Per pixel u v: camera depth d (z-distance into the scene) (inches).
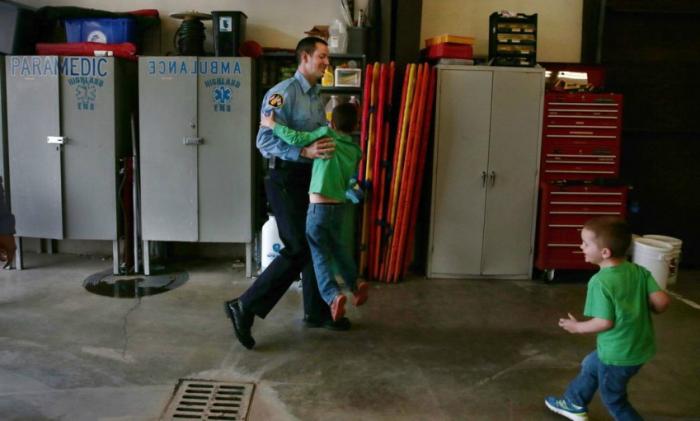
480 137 176.1
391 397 107.6
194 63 170.6
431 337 136.2
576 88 183.2
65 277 175.2
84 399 103.8
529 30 176.4
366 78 171.3
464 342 133.6
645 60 195.0
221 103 172.1
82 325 138.0
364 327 141.1
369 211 176.9
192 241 178.4
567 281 182.7
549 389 112.0
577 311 155.9
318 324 139.9
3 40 174.1
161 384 110.0
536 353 128.4
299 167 123.7
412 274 186.7
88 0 195.2
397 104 181.5
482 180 177.9
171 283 171.6
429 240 180.4
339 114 125.6
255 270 184.2
